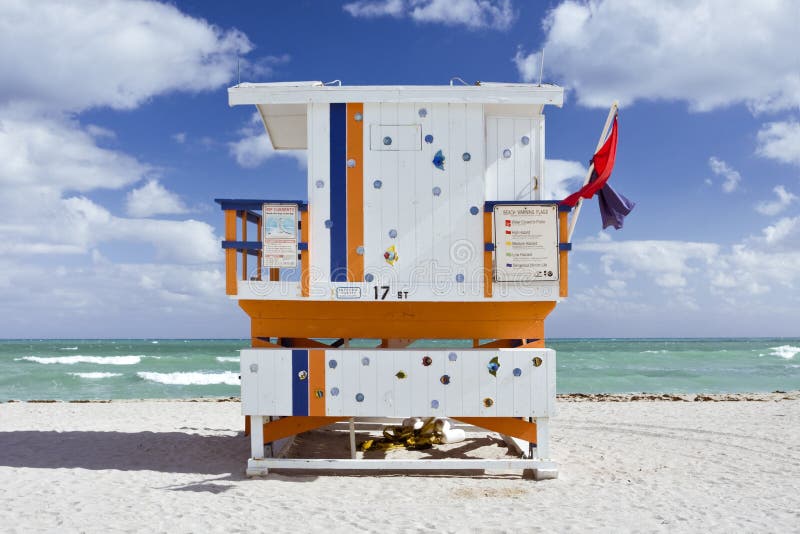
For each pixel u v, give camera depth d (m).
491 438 8.85
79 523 5.05
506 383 6.59
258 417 6.78
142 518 5.20
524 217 6.67
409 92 6.80
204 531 4.86
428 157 6.84
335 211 6.79
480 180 6.82
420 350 6.62
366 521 5.15
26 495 5.95
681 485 6.59
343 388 6.59
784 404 14.84
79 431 9.95
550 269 6.62
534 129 7.04
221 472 7.00
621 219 6.85
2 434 9.61
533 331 6.94
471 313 6.82
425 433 8.47
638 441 9.52
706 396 17.95
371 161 6.84
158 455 7.96
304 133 8.79
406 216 6.79
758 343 90.50
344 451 8.20
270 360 6.62
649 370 33.34
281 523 5.07
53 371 32.53
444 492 6.18
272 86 6.88
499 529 4.93
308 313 6.86
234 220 6.67
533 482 6.63
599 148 6.66
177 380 28.25
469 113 6.88
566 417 12.36
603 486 6.52
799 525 5.07
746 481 6.80
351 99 6.81
